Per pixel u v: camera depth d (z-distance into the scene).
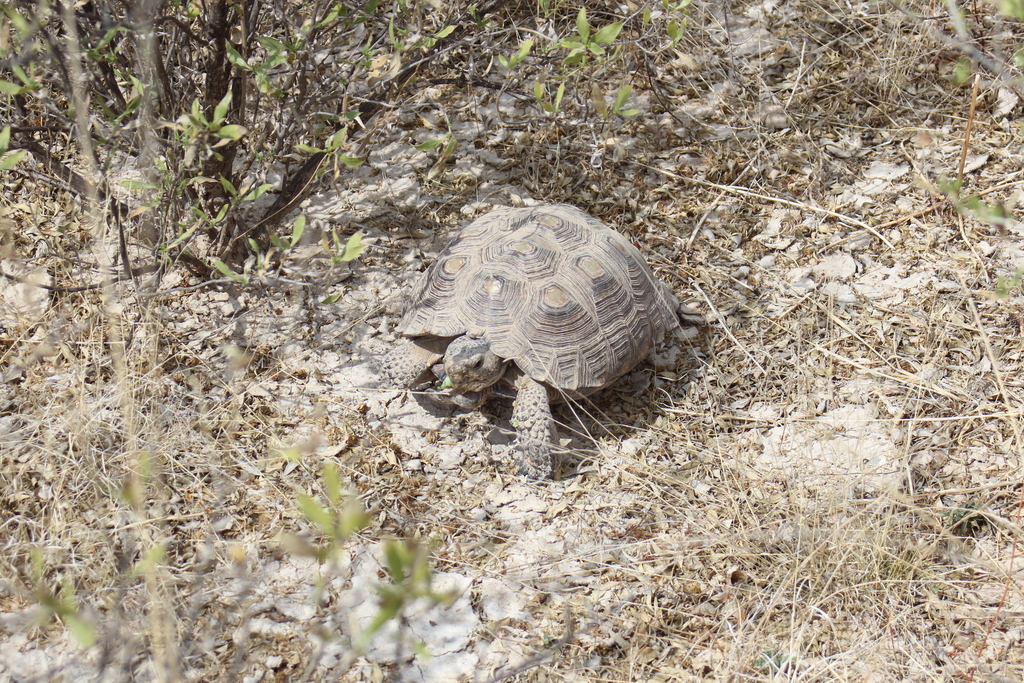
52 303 4.20
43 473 3.52
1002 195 4.89
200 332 4.24
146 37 3.40
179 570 3.24
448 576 3.35
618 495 3.67
